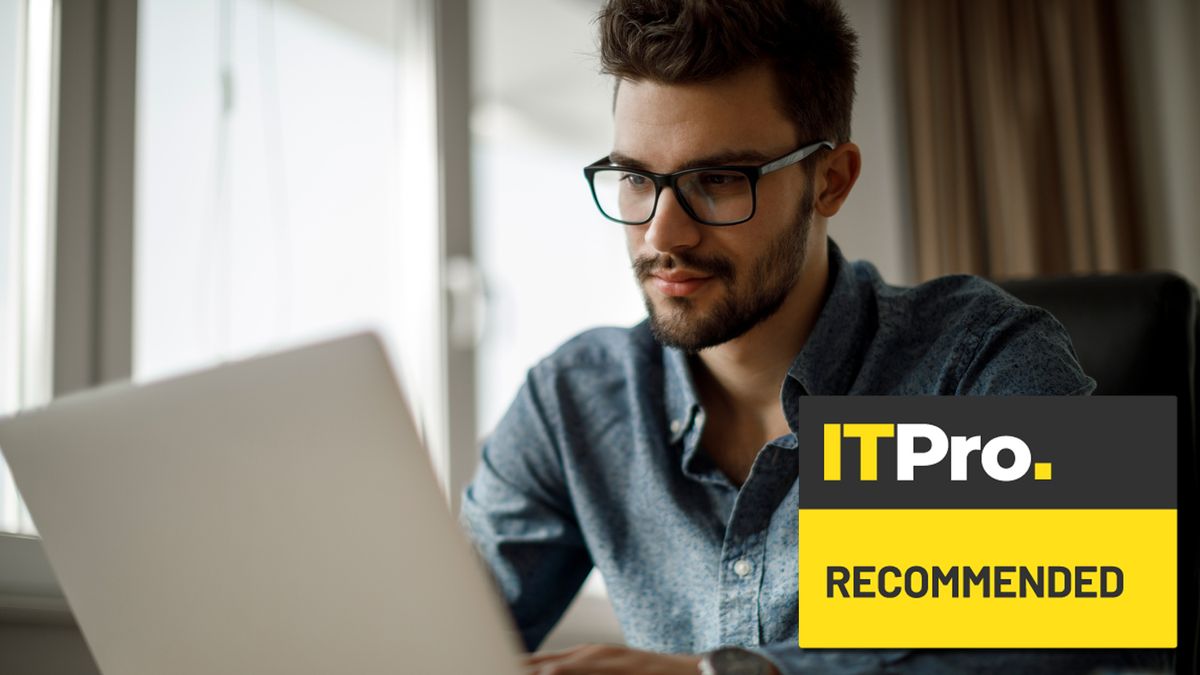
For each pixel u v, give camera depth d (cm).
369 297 199
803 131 95
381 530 57
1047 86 286
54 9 143
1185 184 288
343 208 194
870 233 303
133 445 61
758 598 95
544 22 236
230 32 172
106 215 147
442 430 205
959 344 97
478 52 220
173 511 60
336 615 58
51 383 140
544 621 111
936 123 291
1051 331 94
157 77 159
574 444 110
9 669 116
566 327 235
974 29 290
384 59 205
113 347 147
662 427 106
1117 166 282
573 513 112
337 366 58
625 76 93
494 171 223
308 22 188
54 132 142
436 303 206
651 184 92
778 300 94
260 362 58
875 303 105
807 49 94
